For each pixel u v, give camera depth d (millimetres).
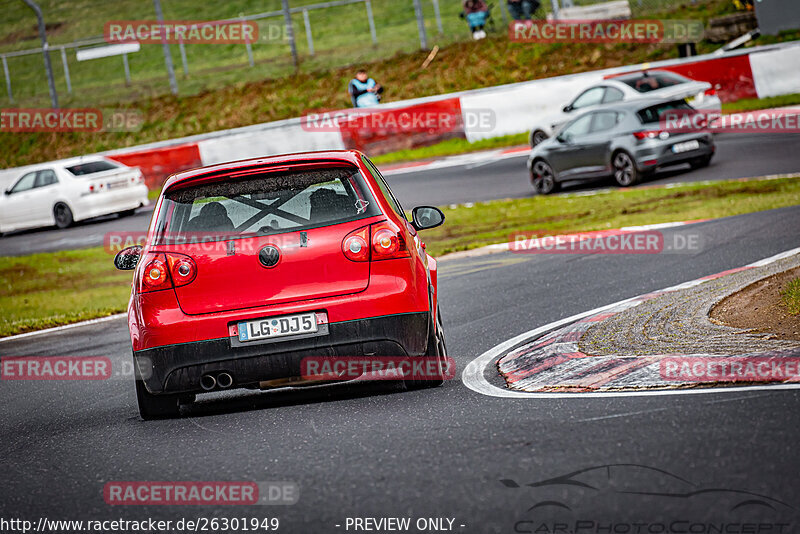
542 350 25641
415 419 19844
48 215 87250
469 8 125500
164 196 22812
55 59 165625
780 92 90500
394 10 162000
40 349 39469
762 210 50344
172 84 129250
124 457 19500
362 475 16156
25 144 129000
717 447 15531
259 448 18859
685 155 66750
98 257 71000
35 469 19344
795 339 22812
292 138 96062
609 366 22641
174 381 21875
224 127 121750
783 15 104688
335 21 162000
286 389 25547
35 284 63688
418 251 23797
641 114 66812
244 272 21703
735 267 35875
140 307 21953
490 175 81188
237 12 177500
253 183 22672
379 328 21781
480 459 16312
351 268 21891
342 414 21141
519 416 19109
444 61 122125
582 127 69938
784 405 17578
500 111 95312
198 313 21719
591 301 33438
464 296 38938
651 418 17734
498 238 55500
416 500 14562
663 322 26797
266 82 129125
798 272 30688
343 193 22594
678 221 51406
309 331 21641
